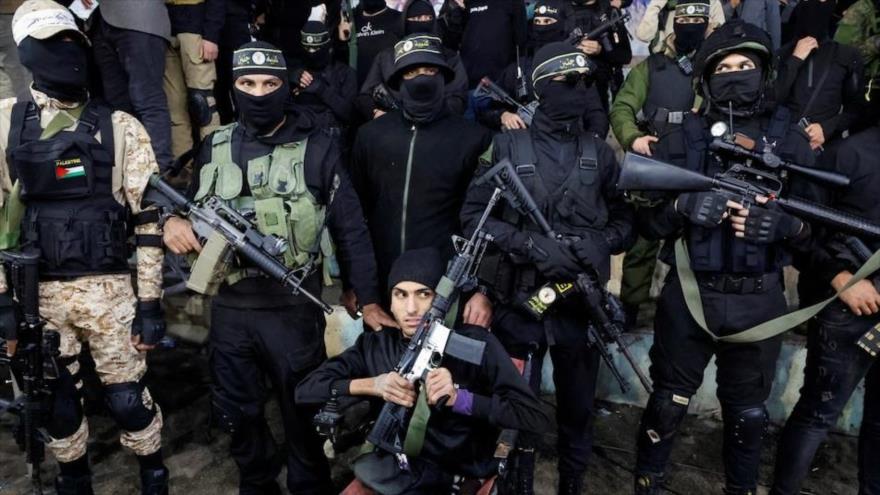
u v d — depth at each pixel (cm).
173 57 457
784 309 292
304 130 289
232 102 505
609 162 297
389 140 325
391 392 248
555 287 290
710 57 280
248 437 307
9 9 474
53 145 280
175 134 468
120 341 304
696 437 396
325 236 295
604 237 295
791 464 310
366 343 273
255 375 302
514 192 286
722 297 287
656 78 402
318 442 308
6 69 479
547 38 430
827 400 299
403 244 328
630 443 388
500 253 298
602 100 451
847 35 389
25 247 286
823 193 285
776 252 285
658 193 293
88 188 287
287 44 493
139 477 352
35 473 303
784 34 534
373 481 254
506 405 249
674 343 301
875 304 279
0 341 287
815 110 389
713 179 275
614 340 298
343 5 513
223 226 277
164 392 422
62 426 301
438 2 579
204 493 345
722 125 273
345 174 299
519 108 400
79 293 293
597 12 438
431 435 253
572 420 317
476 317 302
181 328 470
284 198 280
